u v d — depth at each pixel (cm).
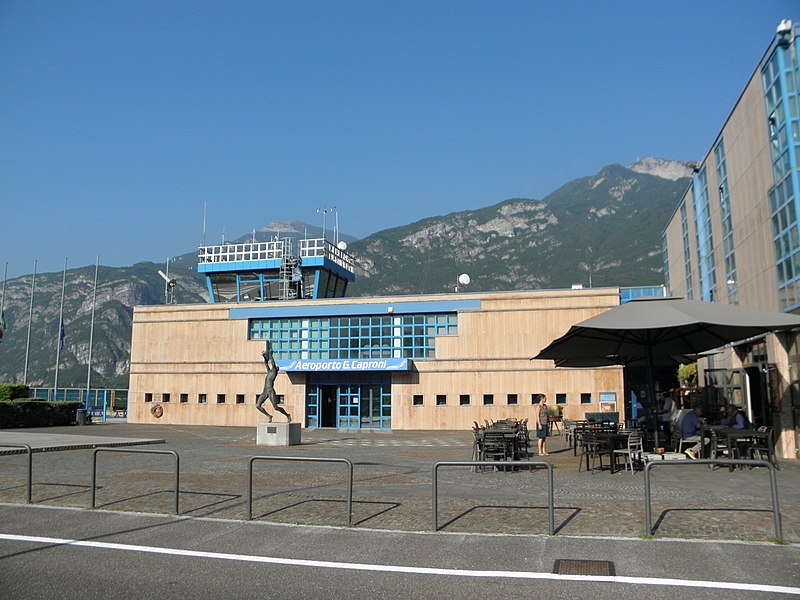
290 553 908
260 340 4484
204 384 4547
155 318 4706
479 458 1906
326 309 4394
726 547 905
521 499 1296
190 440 2988
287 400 4362
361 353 4322
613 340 1986
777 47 1922
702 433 1850
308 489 1442
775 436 2027
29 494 1282
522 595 724
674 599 704
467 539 975
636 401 3903
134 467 1858
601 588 743
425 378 4156
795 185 1842
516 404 4019
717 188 2747
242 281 5412
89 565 852
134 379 4688
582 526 1041
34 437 2858
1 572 822
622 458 1997
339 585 765
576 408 3934
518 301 4097
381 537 994
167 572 820
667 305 1744
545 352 2109
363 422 4256
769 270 2077
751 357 2327
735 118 2406
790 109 1875
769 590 728
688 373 3719
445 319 4228
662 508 1175
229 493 1380
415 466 1903
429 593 734
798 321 1576
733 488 1413
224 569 833
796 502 1230
